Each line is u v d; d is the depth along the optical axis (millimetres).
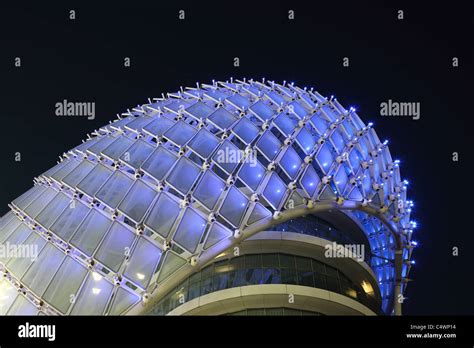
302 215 42750
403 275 53219
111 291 36719
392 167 52688
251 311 40344
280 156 43969
